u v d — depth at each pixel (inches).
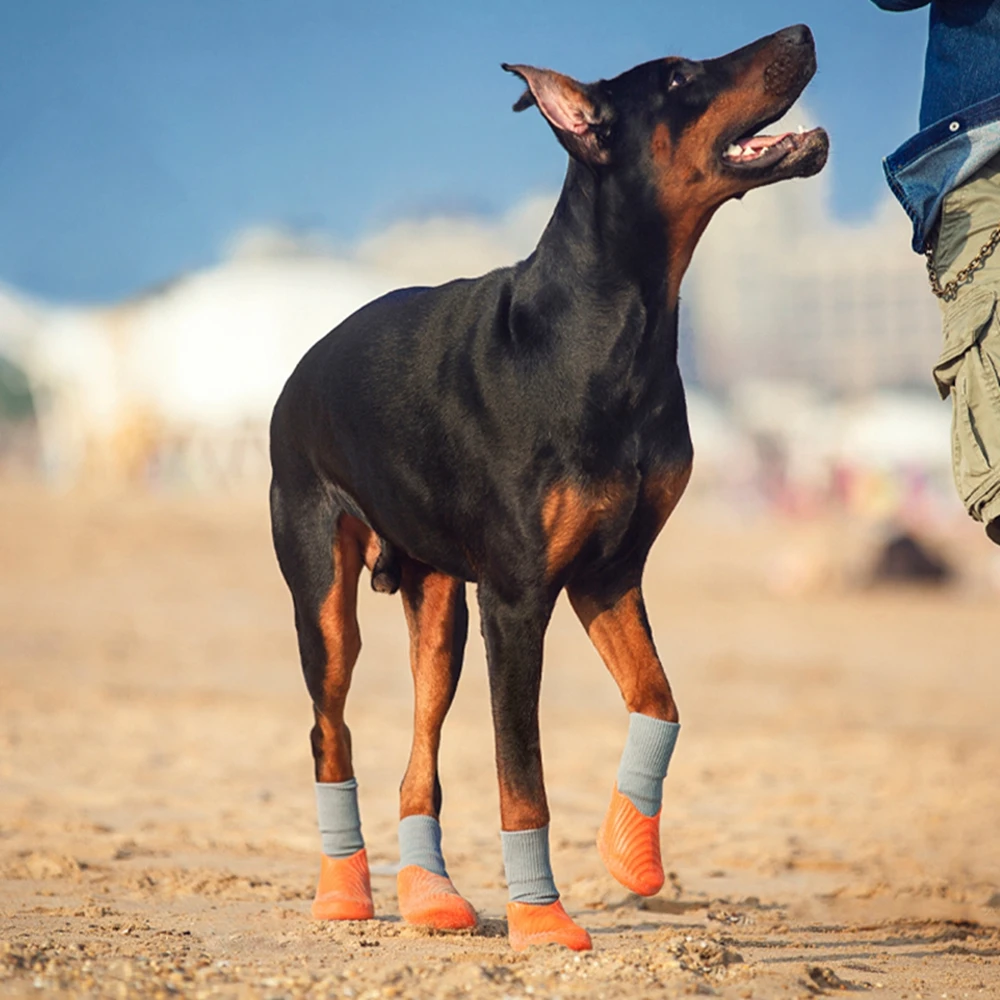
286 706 733.9
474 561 278.8
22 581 1353.3
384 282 2620.6
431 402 280.5
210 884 353.4
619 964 244.2
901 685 893.8
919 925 330.3
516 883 269.7
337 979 232.7
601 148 269.3
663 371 272.1
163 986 223.9
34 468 3105.3
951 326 281.6
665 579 1612.9
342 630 313.3
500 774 271.1
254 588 1379.2
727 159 271.6
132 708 701.3
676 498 277.6
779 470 2664.9
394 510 291.4
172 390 2524.6
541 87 269.4
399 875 307.9
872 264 7086.6
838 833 460.4
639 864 277.0
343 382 299.4
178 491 2449.6
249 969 244.4
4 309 2930.6
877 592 1498.5
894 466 2432.3
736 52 272.7
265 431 2511.1
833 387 6658.5
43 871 364.5
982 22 280.1
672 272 272.2
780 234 7288.4
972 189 279.1
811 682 904.9
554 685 876.0
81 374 2620.6
